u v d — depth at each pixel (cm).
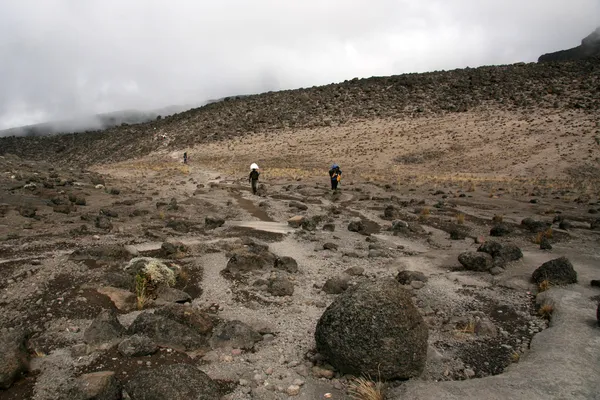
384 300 457
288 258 859
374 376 443
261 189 2336
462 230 1291
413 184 2698
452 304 670
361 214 1605
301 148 5072
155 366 462
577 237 1156
